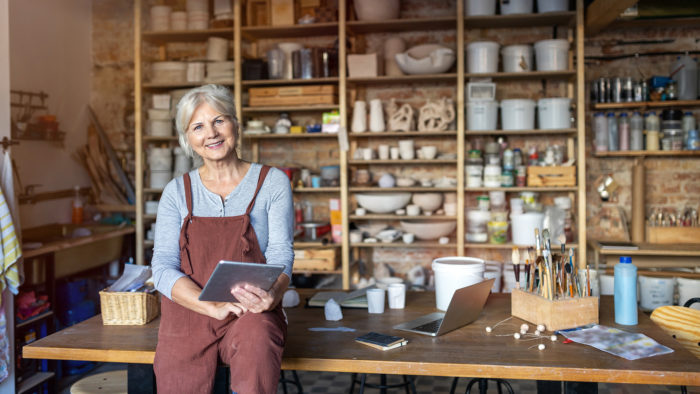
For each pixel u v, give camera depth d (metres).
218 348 1.78
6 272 3.09
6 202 3.11
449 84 4.91
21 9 4.43
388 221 5.04
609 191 4.74
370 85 4.99
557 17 4.46
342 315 2.28
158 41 5.14
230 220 1.88
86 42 5.28
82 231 4.33
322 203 5.15
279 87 4.80
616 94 4.51
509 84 4.86
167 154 4.86
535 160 4.62
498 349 1.82
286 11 4.78
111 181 5.10
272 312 1.76
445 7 4.90
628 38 4.72
